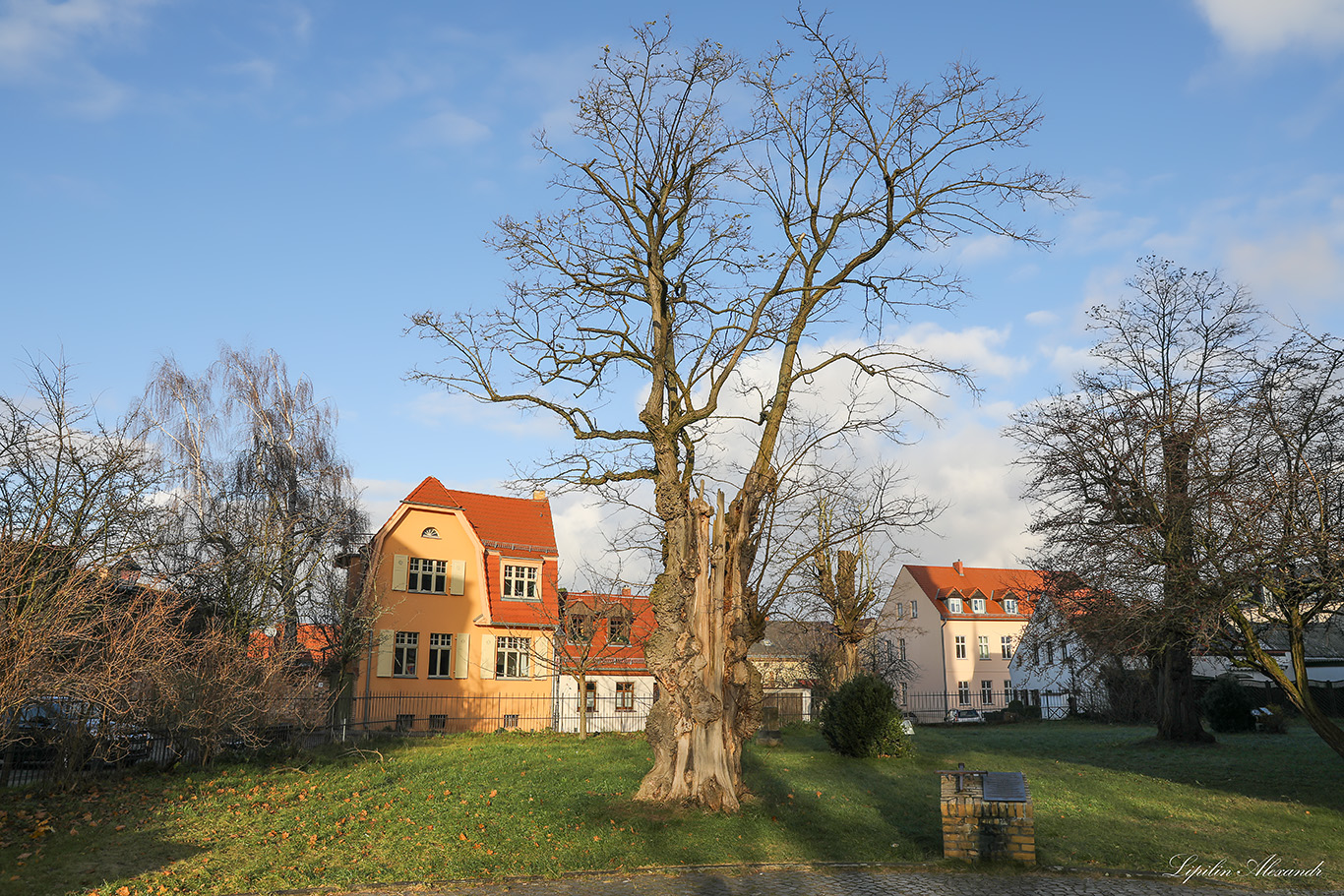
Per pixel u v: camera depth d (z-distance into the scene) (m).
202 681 17.64
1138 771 21.36
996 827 11.62
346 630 30.06
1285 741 28.70
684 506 15.24
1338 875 11.22
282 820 13.23
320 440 32.28
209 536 25.31
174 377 30.25
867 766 20.55
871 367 16.25
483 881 10.55
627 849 11.95
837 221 16.11
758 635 16.45
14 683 12.85
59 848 11.41
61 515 16.05
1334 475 16.30
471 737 28.78
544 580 40.34
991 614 67.06
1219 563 16.16
